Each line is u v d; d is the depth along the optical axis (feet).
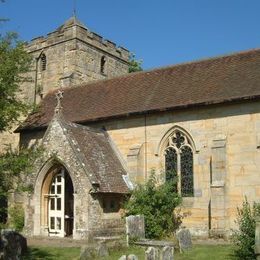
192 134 80.18
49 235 81.92
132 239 64.49
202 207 77.46
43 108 106.52
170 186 76.02
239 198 73.97
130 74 100.99
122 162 86.63
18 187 58.18
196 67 91.45
